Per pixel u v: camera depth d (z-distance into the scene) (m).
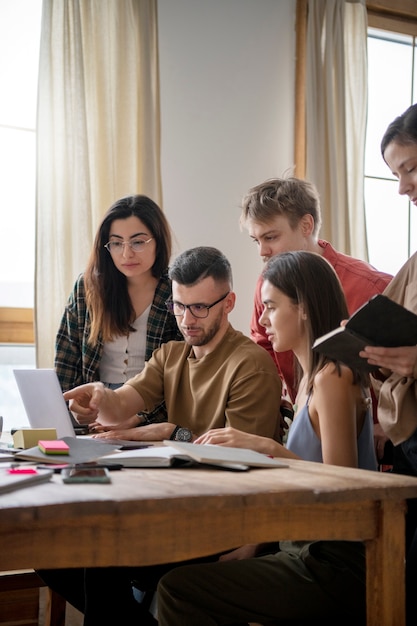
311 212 2.45
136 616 1.67
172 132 3.51
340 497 1.17
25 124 3.40
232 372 2.00
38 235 3.11
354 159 3.80
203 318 2.05
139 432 1.95
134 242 2.47
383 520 1.23
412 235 4.12
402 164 1.85
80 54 3.17
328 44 3.70
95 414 2.16
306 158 3.66
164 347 2.24
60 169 3.16
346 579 1.45
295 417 1.84
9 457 1.45
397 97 4.11
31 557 1.01
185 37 3.54
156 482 1.18
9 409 3.34
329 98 3.69
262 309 2.63
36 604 2.32
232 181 3.62
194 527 1.10
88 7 3.25
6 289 3.37
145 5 3.34
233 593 1.44
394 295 1.88
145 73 3.32
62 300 3.12
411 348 1.46
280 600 1.44
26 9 3.40
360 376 1.69
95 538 1.04
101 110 3.26
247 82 3.67
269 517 1.16
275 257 1.88
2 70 3.37
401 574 1.24
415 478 1.28
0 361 3.33
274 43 3.73
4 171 3.37
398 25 4.05
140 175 3.33
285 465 1.38
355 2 3.82
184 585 1.43
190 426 2.08
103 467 1.33
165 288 2.55
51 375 1.90
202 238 3.55
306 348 1.78
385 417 1.70
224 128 3.61
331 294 1.80
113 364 2.57
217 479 1.22
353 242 3.79
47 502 1.00
